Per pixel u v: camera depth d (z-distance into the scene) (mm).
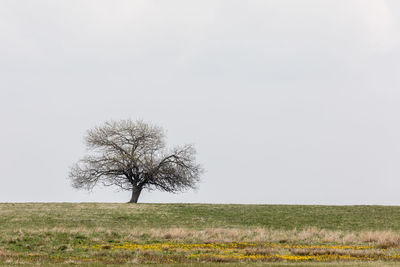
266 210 66188
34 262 28859
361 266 26781
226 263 28188
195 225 53250
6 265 27500
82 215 58781
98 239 40312
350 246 37812
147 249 35219
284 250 34594
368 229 51531
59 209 64562
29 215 57781
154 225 52719
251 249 35031
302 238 42188
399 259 31281
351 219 58438
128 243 38812
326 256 32031
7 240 39062
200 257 30922
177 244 38156
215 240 40531
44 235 41938
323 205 72938
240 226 52875
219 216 60438
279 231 48125
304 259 30516
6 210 62594
